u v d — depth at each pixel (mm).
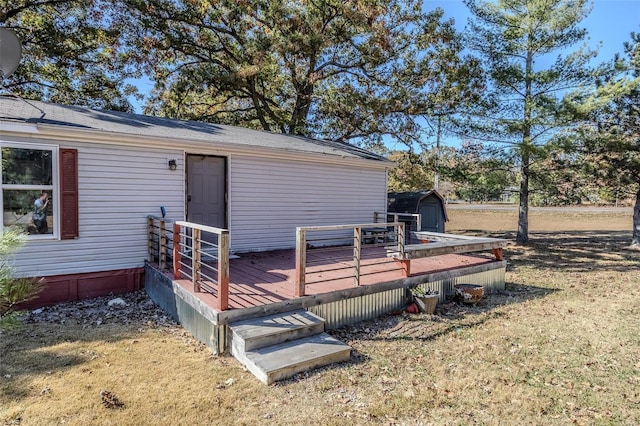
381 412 2799
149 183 6156
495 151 12398
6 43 5246
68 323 4652
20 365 3488
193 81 13508
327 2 12023
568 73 11336
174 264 5000
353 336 4371
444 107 12625
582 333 4523
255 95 14273
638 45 10891
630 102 11109
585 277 7895
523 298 6211
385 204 9797
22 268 5129
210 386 3152
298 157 7820
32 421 2625
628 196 12781
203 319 4055
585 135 11023
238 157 7254
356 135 14141
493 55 11844
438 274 5832
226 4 12492
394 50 13023
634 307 5641
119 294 5938
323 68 13875
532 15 11336
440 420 2717
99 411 2762
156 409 2803
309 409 2830
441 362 3688
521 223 13016
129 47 12258
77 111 6660
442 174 12922
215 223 7102
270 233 7777
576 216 25156
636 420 2756
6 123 4824
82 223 5582
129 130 5934
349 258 6961
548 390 3172
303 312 4223
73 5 10852
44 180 5273
